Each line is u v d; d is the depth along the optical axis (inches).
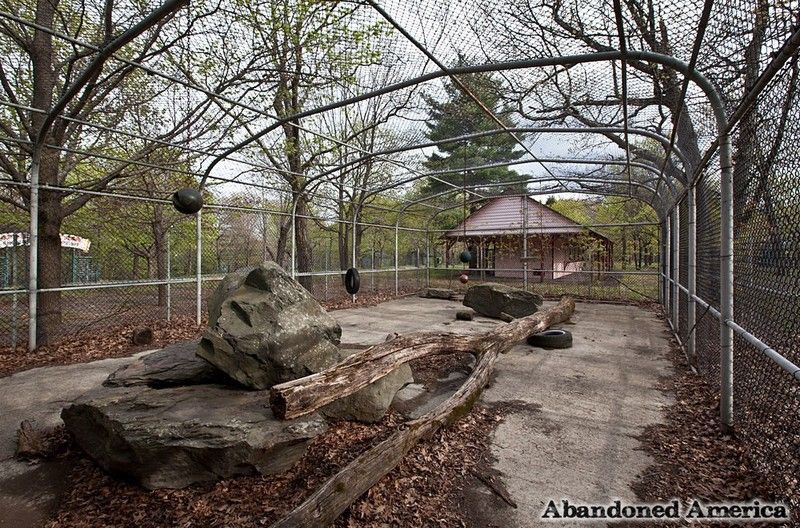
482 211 705.0
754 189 90.1
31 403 131.3
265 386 105.7
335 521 71.6
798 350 68.9
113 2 200.5
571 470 90.4
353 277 185.3
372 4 101.7
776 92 74.7
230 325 109.4
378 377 105.7
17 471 90.7
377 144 416.8
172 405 93.8
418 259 532.7
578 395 139.2
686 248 202.1
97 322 264.2
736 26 81.4
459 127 222.7
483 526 71.7
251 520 72.4
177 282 258.5
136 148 294.7
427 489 82.4
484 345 158.4
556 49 125.5
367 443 102.7
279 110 331.9
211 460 82.8
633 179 314.0
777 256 77.4
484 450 99.7
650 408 125.9
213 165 245.4
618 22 89.6
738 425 102.3
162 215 375.6
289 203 384.8
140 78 259.6
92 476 88.3
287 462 88.7
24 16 212.7
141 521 73.1
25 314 281.0
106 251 371.2
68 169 245.6
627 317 313.7
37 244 201.0
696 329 170.2
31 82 244.5
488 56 123.2
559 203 1006.4
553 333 219.9
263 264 124.3
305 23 241.6
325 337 119.4
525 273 455.5
